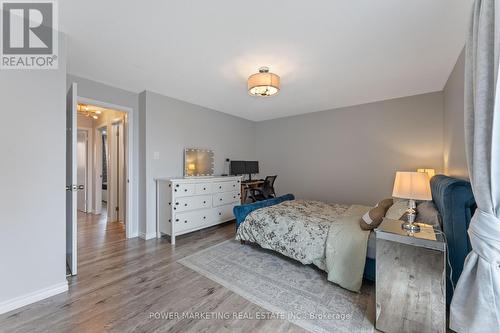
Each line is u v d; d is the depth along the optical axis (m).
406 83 3.09
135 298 1.89
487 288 1.17
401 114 3.71
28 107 1.77
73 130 2.16
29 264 1.78
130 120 3.43
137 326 1.57
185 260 2.63
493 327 1.15
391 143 3.80
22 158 1.74
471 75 1.34
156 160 3.54
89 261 2.60
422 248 1.46
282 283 2.14
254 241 2.87
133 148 3.48
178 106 3.86
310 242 2.34
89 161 5.23
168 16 1.71
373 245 2.04
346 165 4.29
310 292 1.99
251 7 1.61
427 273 1.45
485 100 1.15
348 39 2.01
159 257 2.72
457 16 1.69
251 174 5.41
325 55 2.30
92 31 1.91
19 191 1.73
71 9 1.64
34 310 1.71
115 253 2.84
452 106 2.67
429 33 1.92
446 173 3.16
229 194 4.18
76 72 2.74
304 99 3.83
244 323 1.61
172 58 2.38
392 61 2.43
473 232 1.24
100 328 1.55
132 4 1.58
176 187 3.25
